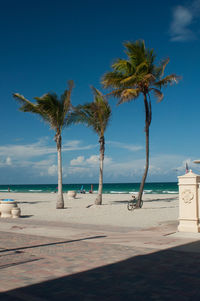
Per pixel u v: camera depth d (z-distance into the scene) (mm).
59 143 23094
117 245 8070
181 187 10289
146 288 4668
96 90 24000
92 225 12852
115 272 5516
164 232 10164
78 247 7859
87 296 4359
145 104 21031
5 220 14875
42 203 29250
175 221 13781
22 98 21688
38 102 22031
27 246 8070
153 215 16828
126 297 4309
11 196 46656
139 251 7250
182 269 5676
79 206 24656
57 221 14570
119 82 20125
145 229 11266
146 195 42750
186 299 4215
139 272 5508
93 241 8773
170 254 6895
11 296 4359
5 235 10016
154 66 20609
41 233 10453
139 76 19672
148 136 21062
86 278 5184
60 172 22938
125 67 19812
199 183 10156
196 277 5191
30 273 5508
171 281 4992
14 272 5586
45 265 6051
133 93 20031
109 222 14102
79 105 23391
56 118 22609
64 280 5090
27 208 22953
